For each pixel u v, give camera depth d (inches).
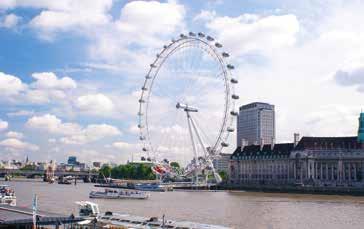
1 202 5324.8
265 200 7559.1
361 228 4183.1
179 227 3299.7
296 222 4505.4
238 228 4040.4
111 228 3144.7
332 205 6496.1
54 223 3198.8
